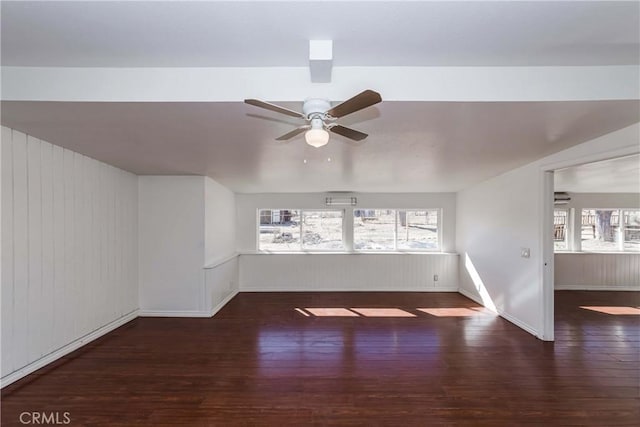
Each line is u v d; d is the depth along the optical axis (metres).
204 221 4.78
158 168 4.19
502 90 1.88
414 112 2.07
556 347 3.57
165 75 1.89
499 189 4.73
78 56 1.75
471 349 3.52
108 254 4.05
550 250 3.74
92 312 3.77
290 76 1.89
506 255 4.58
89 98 1.87
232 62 1.83
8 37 1.54
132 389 2.69
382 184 5.50
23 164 2.79
